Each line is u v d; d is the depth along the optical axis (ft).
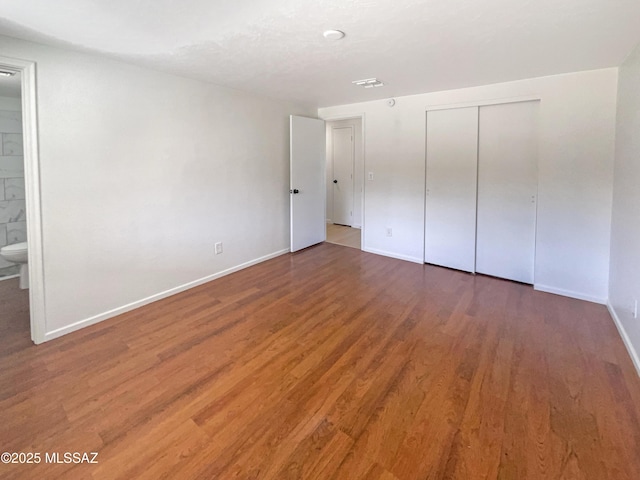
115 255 9.55
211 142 11.97
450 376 6.87
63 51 8.03
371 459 4.94
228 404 6.10
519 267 12.23
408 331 8.73
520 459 4.91
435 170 13.73
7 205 12.63
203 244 12.12
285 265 14.43
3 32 7.03
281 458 4.97
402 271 13.58
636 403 6.01
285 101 15.11
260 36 7.36
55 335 8.45
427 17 6.48
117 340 8.34
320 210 17.84
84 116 8.54
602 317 9.46
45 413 5.88
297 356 7.63
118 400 6.21
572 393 6.31
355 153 22.38
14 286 11.84
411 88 12.46
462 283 12.23
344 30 7.06
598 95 9.82
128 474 4.72
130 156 9.62
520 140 11.65
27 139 7.72
